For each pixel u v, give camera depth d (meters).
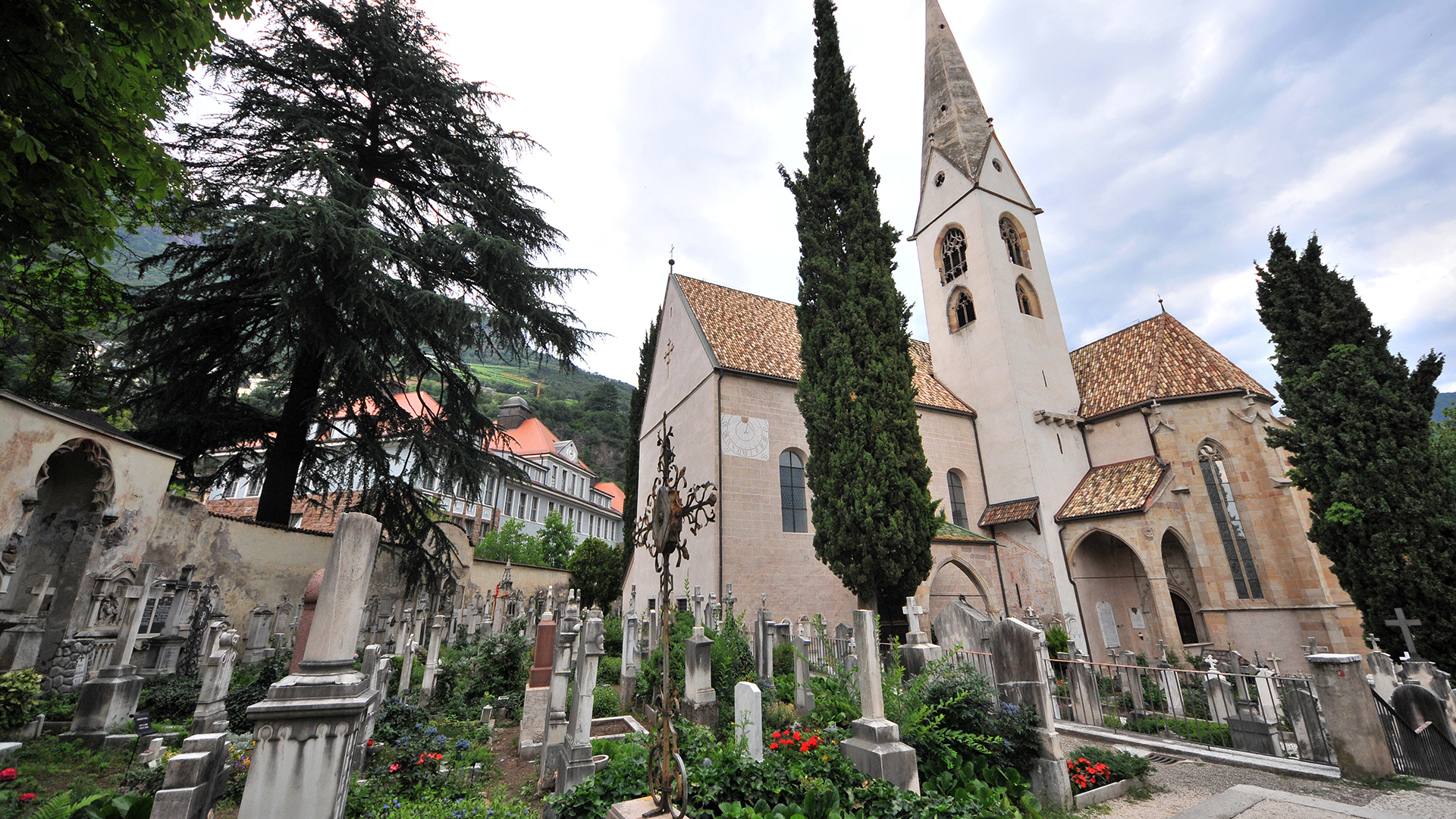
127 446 12.77
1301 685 8.40
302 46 16.20
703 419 20.58
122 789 6.00
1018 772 7.16
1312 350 15.04
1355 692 7.51
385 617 20.11
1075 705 11.34
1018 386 24.05
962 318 27.42
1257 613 18.72
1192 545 19.56
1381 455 13.19
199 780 4.30
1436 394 13.62
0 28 5.38
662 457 5.17
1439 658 12.06
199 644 12.08
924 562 16.08
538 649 9.00
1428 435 13.29
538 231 20.00
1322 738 8.03
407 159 18.92
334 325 14.78
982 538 21.47
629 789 5.13
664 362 25.72
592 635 7.12
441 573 18.53
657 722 4.73
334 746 3.88
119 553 12.51
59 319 13.61
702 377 21.19
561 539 42.75
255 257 13.04
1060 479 23.25
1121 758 8.16
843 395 16.83
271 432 17.47
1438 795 6.62
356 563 4.36
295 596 17.16
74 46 5.82
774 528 19.16
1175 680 11.03
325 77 17.09
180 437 14.71
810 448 17.83
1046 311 26.64
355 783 6.57
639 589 24.06
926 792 6.42
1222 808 6.14
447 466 17.72
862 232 18.67
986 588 20.59
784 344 23.70
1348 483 13.48
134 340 14.21
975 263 26.47
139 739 7.72
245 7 7.60
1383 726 7.52
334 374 15.86
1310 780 7.55
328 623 4.15
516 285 18.03
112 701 8.10
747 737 6.38
